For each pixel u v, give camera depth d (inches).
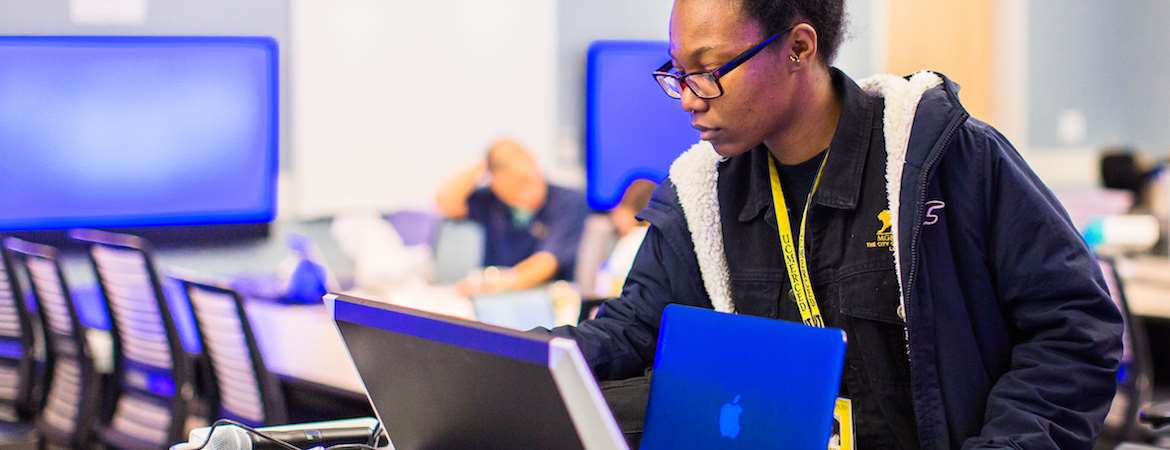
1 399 179.5
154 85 222.4
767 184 71.2
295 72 234.2
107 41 218.8
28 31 217.3
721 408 56.8
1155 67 332.2
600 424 45.7
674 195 74.7
